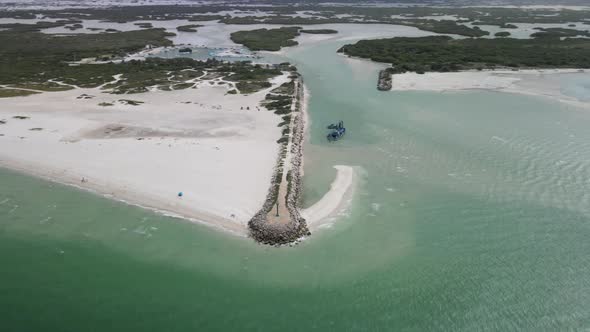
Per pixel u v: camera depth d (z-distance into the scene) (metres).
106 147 67.25
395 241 45.25
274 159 62.97
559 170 60.62
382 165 63.16
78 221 48.47
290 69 125.31
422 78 113.19
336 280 39.69
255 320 35.47
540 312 36.25
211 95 98.44
